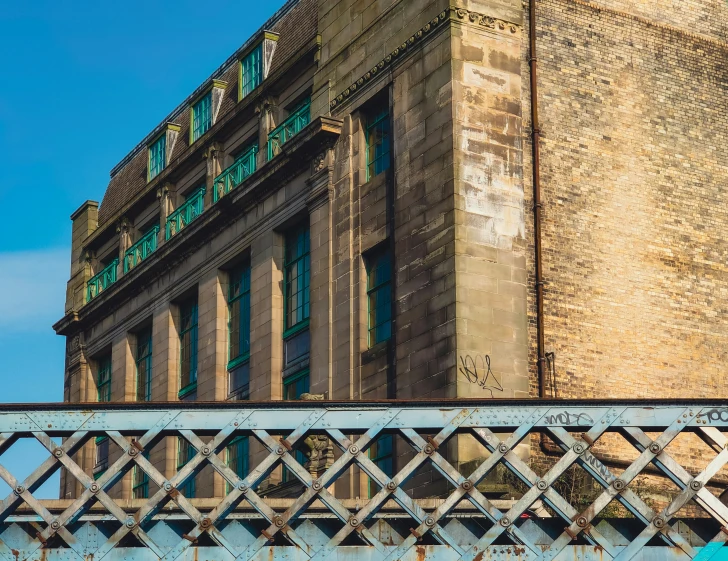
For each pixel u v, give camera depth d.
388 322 32.22
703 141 34.16
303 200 36.03
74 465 16.86
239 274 40.25
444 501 16.97
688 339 32.41
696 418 17.02
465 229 30.00
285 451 16.89
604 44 33.44
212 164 42.34
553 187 31.64
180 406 17.03
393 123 32.69
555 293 30.91
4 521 17.14
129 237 48.38
